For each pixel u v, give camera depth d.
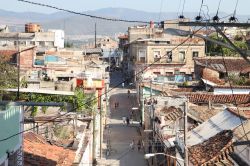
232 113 27.17
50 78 51.28
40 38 87.19
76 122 31.52
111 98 80.31
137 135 54.25
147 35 96.56
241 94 44.09
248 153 21.25
